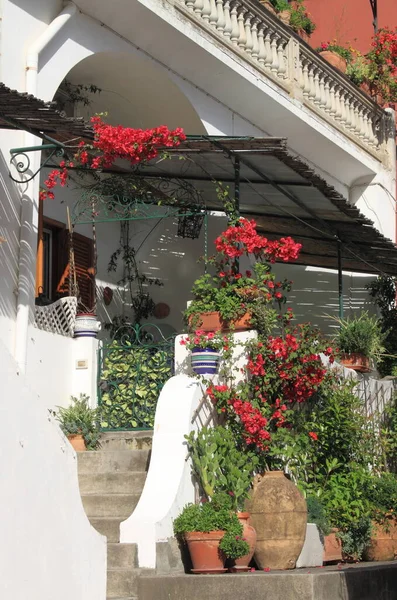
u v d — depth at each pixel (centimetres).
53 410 1176
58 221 1364
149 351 1273
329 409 1210
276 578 861
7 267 1127
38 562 751
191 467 996
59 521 782
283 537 971
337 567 1026
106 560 855
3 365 733
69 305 1238
